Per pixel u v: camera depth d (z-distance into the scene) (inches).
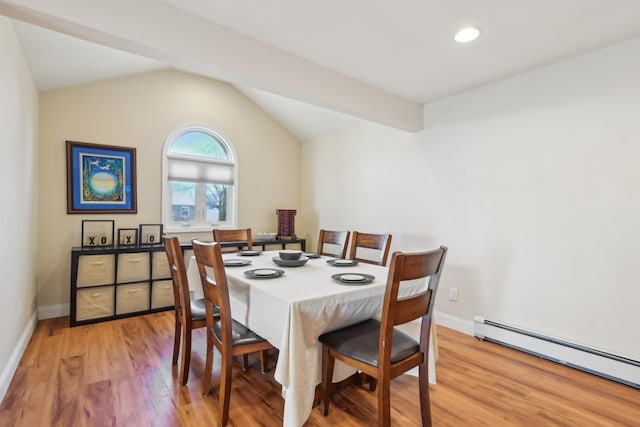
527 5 68.0
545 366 88.8
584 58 87.7
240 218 173.8
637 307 79.2
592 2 66.8
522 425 64.6
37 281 121.9
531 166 97.4
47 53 96.6
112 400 71.6
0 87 68.7
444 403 72.1
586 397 74.2
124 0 64.5
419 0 67.2
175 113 153.8
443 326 119.3
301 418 57.2
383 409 55.4
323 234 122.6
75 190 130.3
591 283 86.1
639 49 79.0
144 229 143.3
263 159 181.8
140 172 144.6
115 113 138.8
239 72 80.0
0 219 69.7
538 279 96.0
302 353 57.7
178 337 88.4
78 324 117.0
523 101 99.4
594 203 85.7
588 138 86.7
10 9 55.6
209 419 65.7
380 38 81.9
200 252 68.9
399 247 136.7
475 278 110.6
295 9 70.9
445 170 119.6
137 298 128.6
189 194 161.0
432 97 119.4
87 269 119.0
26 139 97.1
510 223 102.0
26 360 89.8
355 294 65.1
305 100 97.5
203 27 74.5
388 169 141.9
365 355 58.9
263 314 63.4
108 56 112.5
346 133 164.4
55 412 66.9
